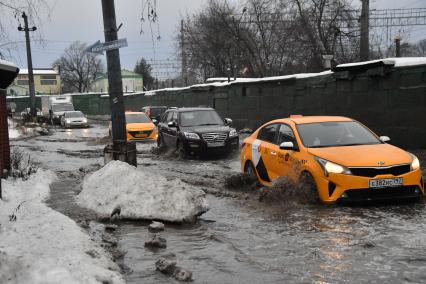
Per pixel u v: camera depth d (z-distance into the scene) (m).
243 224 6.57
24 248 4.62
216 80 36.19
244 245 5.60
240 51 40.91
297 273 4.61
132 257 5.27
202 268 4.87
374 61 13.77
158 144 18.22
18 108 74.12
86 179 9.12
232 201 8.20
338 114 15.80
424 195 7.62
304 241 5.62
